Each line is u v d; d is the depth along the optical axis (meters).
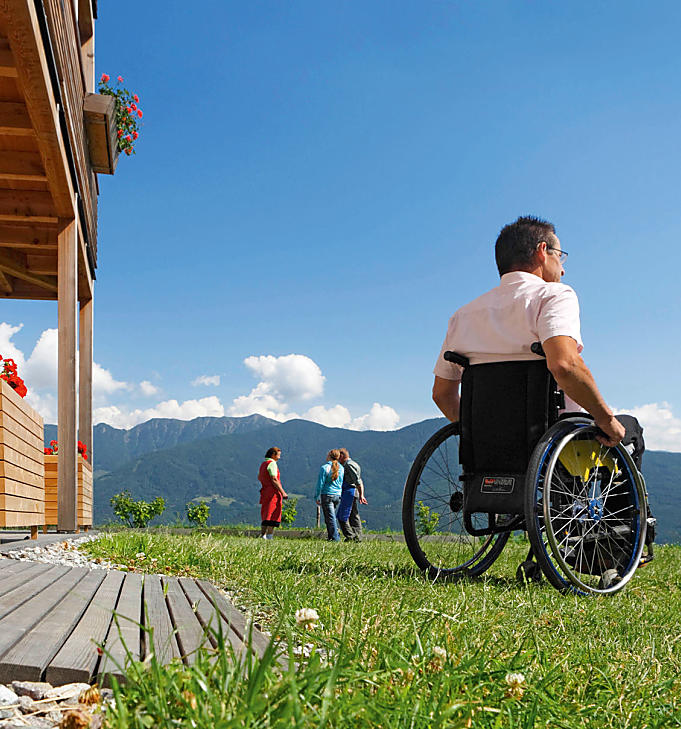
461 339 4.11
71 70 6.58
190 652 1.47
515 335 3.92
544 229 4.24
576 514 3.92
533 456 3.73
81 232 8.59
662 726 1.48
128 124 9.95
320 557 4.60
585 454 3.96
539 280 4.05
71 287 7.43
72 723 1.15
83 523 9.57
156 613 2.12
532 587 3.76
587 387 3.72
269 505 12.85
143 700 1.17
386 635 1.96
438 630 2.09
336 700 1.21
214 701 1.14
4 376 6.27
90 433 10.41
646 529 4.17
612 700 1.59
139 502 27.47
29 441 5.75
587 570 4.04
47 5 4.91
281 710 1.10
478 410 4.04
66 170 6.59
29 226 8.38
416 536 4.19
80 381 10.38
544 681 1.56
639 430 4.39
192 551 4.63
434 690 1.39
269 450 13.03
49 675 1.42
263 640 1.81
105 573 3.11
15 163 6.56
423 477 4.27
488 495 3.99
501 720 1.33
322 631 1.97
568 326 3.76
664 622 2.86
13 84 5.48
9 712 1.26
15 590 2.36
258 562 4.21
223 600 2.59
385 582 3.51
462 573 4.32
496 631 2.24
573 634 2.40
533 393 3.91
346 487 13.09
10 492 4.94
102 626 1.84
